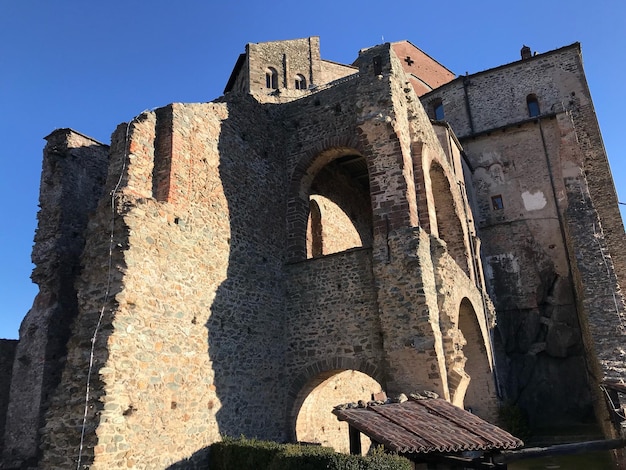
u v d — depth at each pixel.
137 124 11.40
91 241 10.38
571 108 25.59
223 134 13.80
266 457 9.33
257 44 26.39
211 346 11.65
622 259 22.33
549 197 24.31
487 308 20.08
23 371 12.52
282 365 14.14
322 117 16.52
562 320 22.05
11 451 11.91
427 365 11.75
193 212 11.95
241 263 13.37
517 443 8.16
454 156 21.78
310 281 14.57
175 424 10.12
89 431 8.51
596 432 18.48
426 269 12.88
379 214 13.85
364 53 16.09
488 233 24.88
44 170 14.02
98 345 9.09
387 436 7.86
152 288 10.23
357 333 13.31
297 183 16.19
